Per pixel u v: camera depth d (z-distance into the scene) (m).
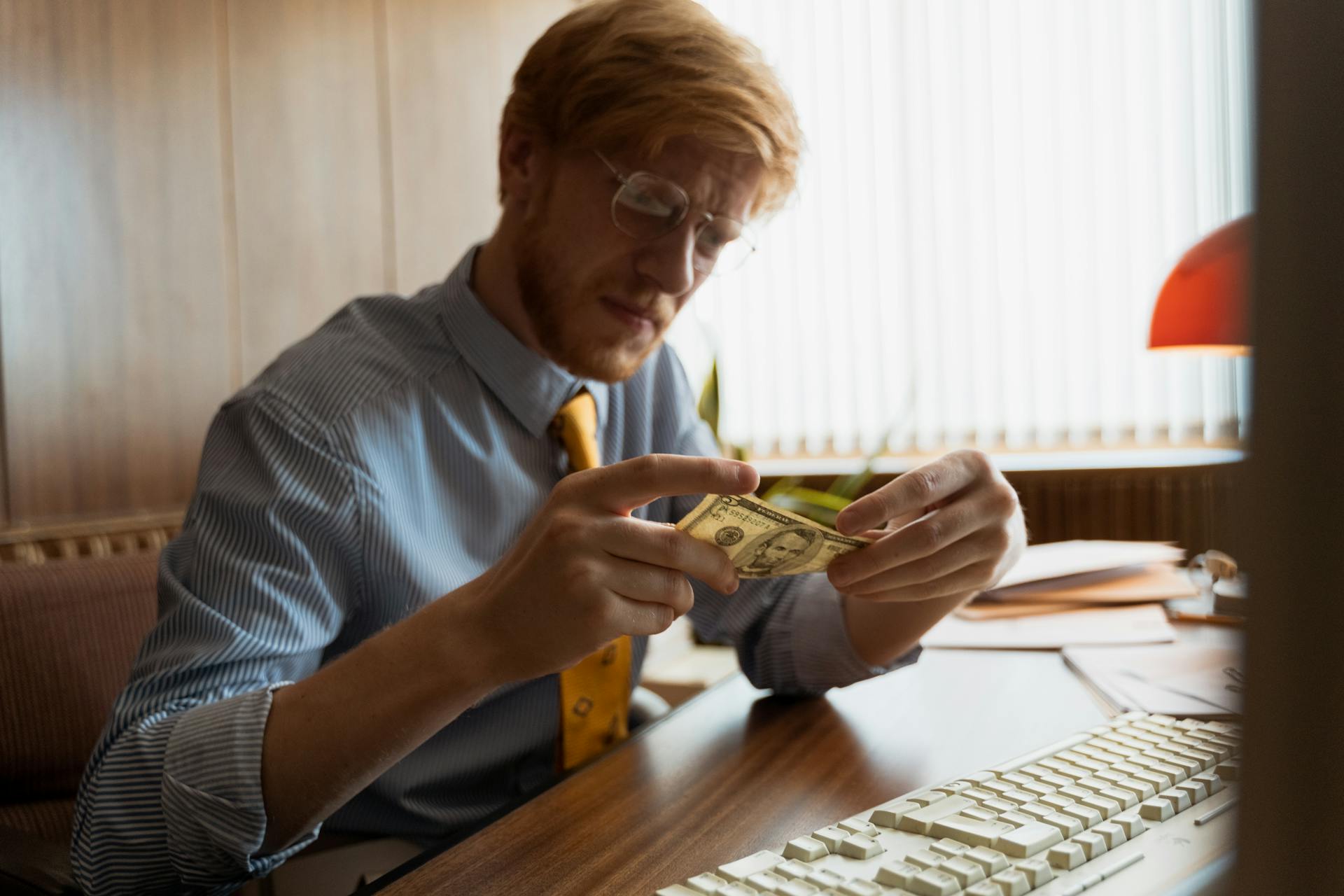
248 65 1.89
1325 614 0.18
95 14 1.60
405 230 2.29
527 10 2.77
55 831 0.97
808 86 2.95
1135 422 2.67
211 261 1.80
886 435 2.36
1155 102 2.64
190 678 0.77
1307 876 0.19
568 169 1.00
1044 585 1.37
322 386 0.98
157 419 1.69
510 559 0.65
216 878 0.69
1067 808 0.54
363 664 0.66
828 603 1.01
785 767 0.76
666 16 0.98
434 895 0.55
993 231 2.79
